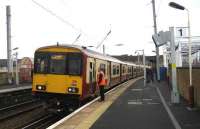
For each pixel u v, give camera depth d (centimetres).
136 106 1967
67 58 2012
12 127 1770
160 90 3212
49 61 2030
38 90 2039
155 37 2383
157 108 1862
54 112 2098
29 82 5144
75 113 1669
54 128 1273
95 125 1327
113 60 3572
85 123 1379
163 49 5094
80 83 1997
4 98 2572
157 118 1499
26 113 2262
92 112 1711
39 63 2047
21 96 2914
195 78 1894
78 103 2020
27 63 5153
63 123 1384
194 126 1286
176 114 1614
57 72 2016
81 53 2006
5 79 4922
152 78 4612
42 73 2034
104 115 1605
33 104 2794
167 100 2283
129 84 4353
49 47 2044
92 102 2167
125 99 2386
